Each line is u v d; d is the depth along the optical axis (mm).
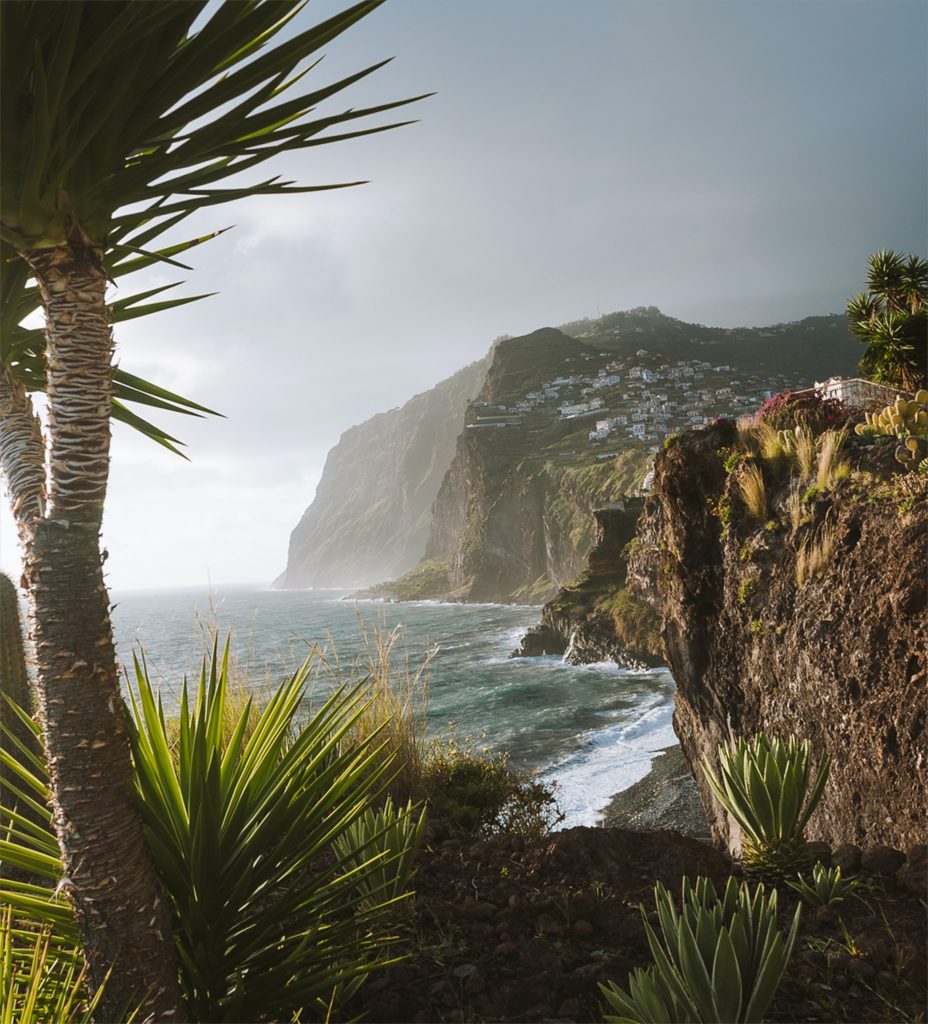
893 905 3039
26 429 2068
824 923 2941
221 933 1985
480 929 2799
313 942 2086
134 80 1627
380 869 2752
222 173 1876
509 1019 2287
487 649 56281
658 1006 1986
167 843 1944
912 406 10508
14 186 1631
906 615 7727
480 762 5438
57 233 1705
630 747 24531
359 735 4777
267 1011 2014
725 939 1960
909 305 19344
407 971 2518
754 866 3391
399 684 5242
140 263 2275
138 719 2053
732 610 11781
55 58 1407
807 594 9828
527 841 3756
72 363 1763
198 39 1642
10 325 2043
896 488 8867
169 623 40344
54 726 1752
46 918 1966
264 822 1999
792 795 3406
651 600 28469
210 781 1929
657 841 3586
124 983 1758
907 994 2363
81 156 1695
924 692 7273
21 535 1938
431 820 4316
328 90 1768
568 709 32250
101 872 1751
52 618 1749
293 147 1858
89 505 1796
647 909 2965
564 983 2451
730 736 12102
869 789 8164
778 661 10367
